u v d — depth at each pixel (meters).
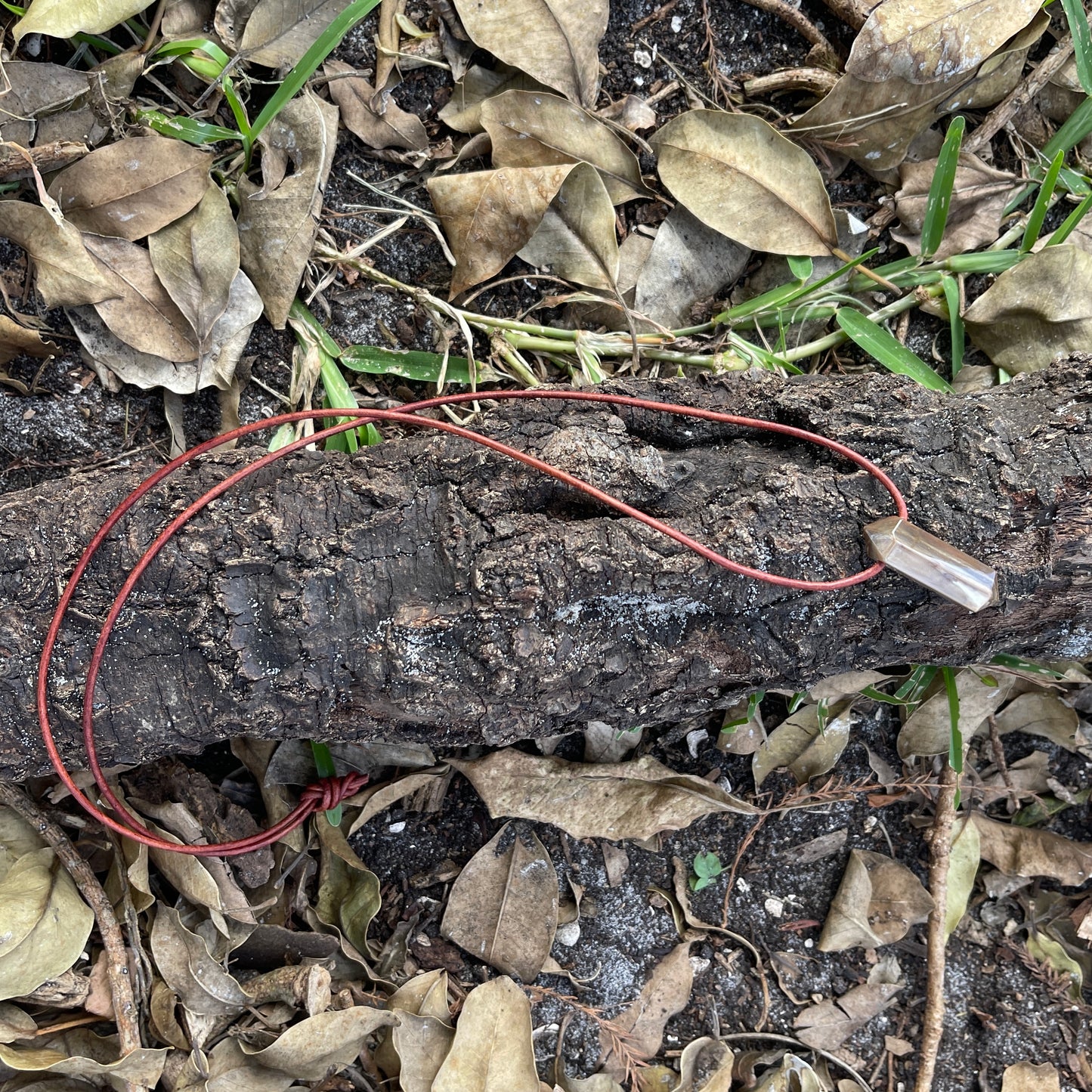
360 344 0.76
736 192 0.76
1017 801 0.82
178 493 0.67
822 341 0.79
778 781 0.80
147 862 0.72
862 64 0.75
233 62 0.72
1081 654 0.71
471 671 0.66
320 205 0.75
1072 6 0.75
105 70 0.72
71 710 0.66
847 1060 0.81
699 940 0.80
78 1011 0.72
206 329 0.73
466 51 0.75
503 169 0.75
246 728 0.67
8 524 0.66
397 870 0.77
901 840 0.81
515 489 0.67
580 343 0.77
